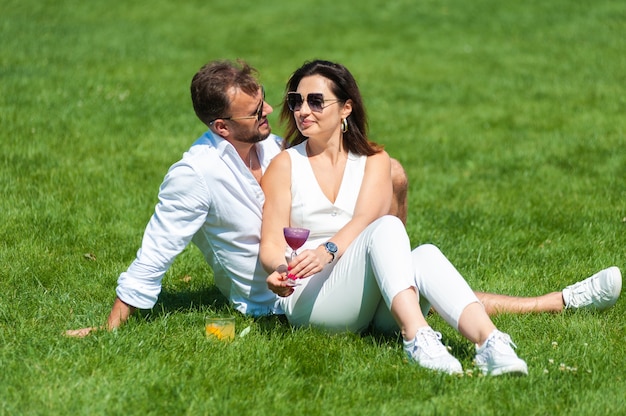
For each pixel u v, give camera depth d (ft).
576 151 74.64
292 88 35.40
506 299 38.34
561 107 92.38
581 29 135.95
